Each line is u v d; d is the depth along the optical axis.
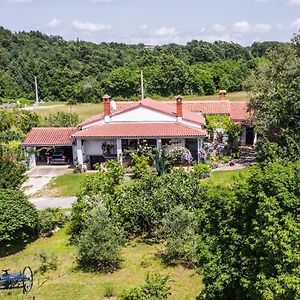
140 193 24.20
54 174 38.97
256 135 45.69
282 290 11.52
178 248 20.94
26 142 41.62
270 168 14.16
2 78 93.62
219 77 92.50
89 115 72.88
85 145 40.78
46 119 57.19
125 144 40.28
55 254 21.89
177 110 40.38
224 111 46.09
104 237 20.70
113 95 89.81
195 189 23.44
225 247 14.59
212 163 39.00
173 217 21.44
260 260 12.88
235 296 14.75
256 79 39.78
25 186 35.44
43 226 25.27
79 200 25.22
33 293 18.47
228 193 15.18
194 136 38.53
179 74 90.94
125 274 20.05
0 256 22.69
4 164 28.08
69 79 95.25
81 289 18.73
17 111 53.84
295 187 13.09
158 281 15.88
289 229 12.02
